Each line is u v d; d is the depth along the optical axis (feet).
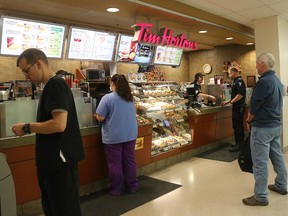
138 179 13.42
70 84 11.59
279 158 10.75
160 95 15.83
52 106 5.59
